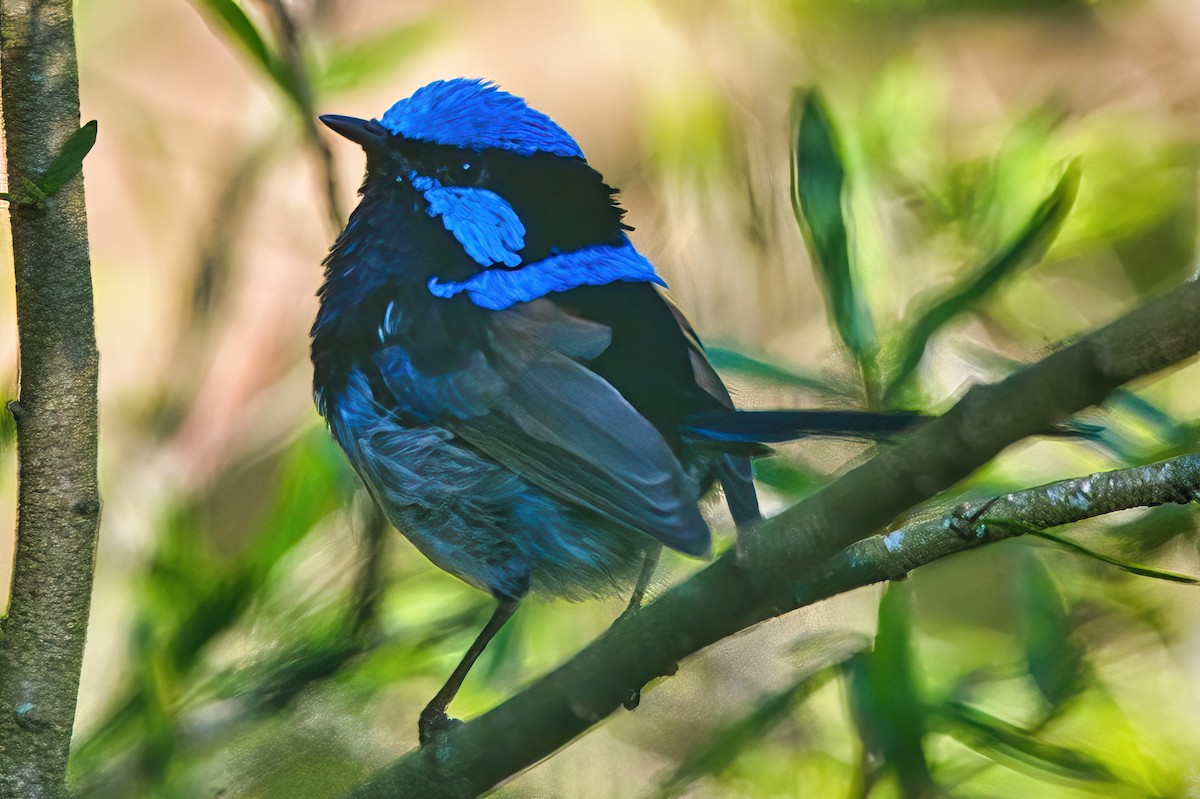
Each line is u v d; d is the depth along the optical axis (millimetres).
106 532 2773
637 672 2705
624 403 2754
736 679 2766
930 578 2768
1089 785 2734
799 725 2764
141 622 2734
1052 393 2672
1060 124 2775
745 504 2744
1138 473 2684
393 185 2781
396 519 2771
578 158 2781
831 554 2689
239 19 2748
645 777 2770
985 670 2752
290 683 2732
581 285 2771
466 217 2777
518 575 2768
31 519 2699
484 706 2768
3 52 2695
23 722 2699
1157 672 2760
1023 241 2713
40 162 2695
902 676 2723
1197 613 2760
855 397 2725
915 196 2760
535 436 2758
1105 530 2750
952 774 2742
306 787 2727
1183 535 2746
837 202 2723
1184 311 2615
